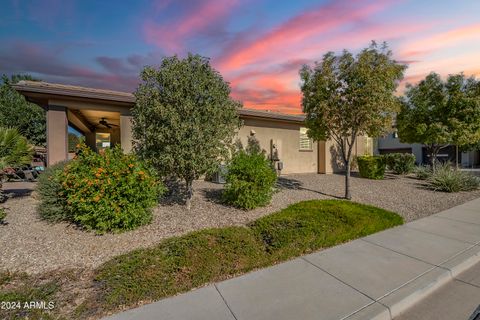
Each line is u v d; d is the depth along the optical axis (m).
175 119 4.81
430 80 10.74
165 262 2.89
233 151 6.18
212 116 5.25
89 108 8.39
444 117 10.42
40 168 13.66
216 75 5.51
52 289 2.48
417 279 2.83
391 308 2.32
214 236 3.63
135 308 2.33
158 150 5.18
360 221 4.36
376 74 6.21
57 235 4.21
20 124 17.81
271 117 11.88
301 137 14.02
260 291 2.61
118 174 4.25
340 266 3.17
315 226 4.02
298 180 11.06
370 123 6.68
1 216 4.69
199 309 2.30
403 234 4.38
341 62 6.76
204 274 2.78
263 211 5.75
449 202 7.02
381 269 3.08
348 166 7.32
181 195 7.17
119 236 4.18
